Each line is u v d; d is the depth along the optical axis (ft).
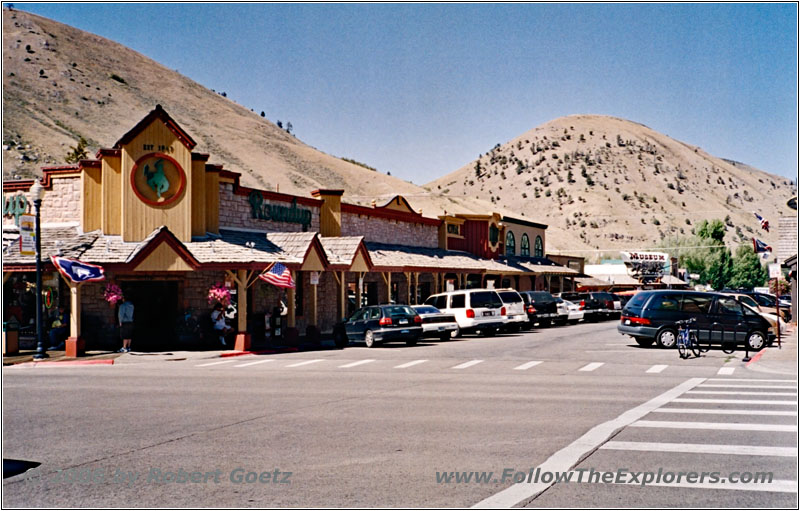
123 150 89.76
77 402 46.24
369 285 130.21
